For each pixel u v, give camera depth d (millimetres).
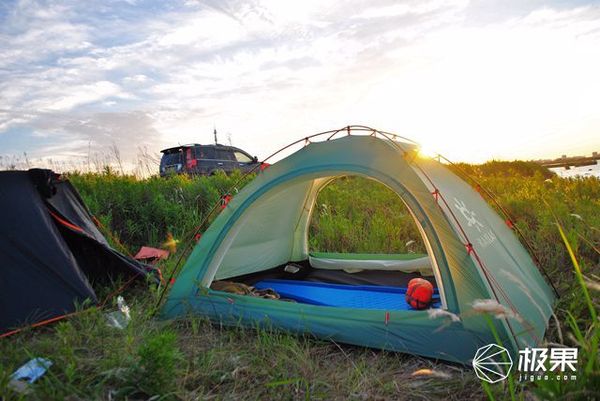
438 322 3234
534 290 3822
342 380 2988
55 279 4152
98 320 3826
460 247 3283
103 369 2994
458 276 3252
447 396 2779
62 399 2582
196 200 8695
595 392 1886
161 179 10023
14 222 4191
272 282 5332
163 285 4945
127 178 10172
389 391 2854
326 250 7258
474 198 4547
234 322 3904
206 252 4246
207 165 13445
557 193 9266
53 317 3955
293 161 4125
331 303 4422
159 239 7441
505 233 4605
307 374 3025
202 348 3512
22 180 4480
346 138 3979
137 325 3883
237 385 2930
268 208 5402
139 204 7996
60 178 5180
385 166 3688
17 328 3750
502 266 3613
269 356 3303
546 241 6172
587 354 2096
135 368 2871
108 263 5070
